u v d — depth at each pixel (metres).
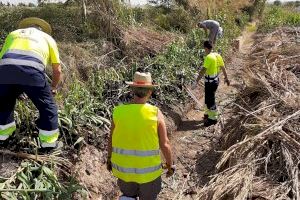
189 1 16.31
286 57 8.50
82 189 4.61
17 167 4.45
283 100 6.00
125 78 8.06
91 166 5.27
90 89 7.04
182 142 7.17
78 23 9.99
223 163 5.38
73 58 7.71
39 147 4.86
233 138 6.07
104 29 9.83
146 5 15.07
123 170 3.96
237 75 11.75
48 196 4.20
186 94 9.08
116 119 3.92
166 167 4.16
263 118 5.67
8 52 4.38
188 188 5.61
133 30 10.66
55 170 4.71
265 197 4.33
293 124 5.43
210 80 7.73
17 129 4.84
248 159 5.01
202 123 8.15
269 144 5.25
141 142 3.85
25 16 9.85
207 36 13.02
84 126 5.82
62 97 6.28
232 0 23.88
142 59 9.59
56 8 10.52
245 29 23.22
